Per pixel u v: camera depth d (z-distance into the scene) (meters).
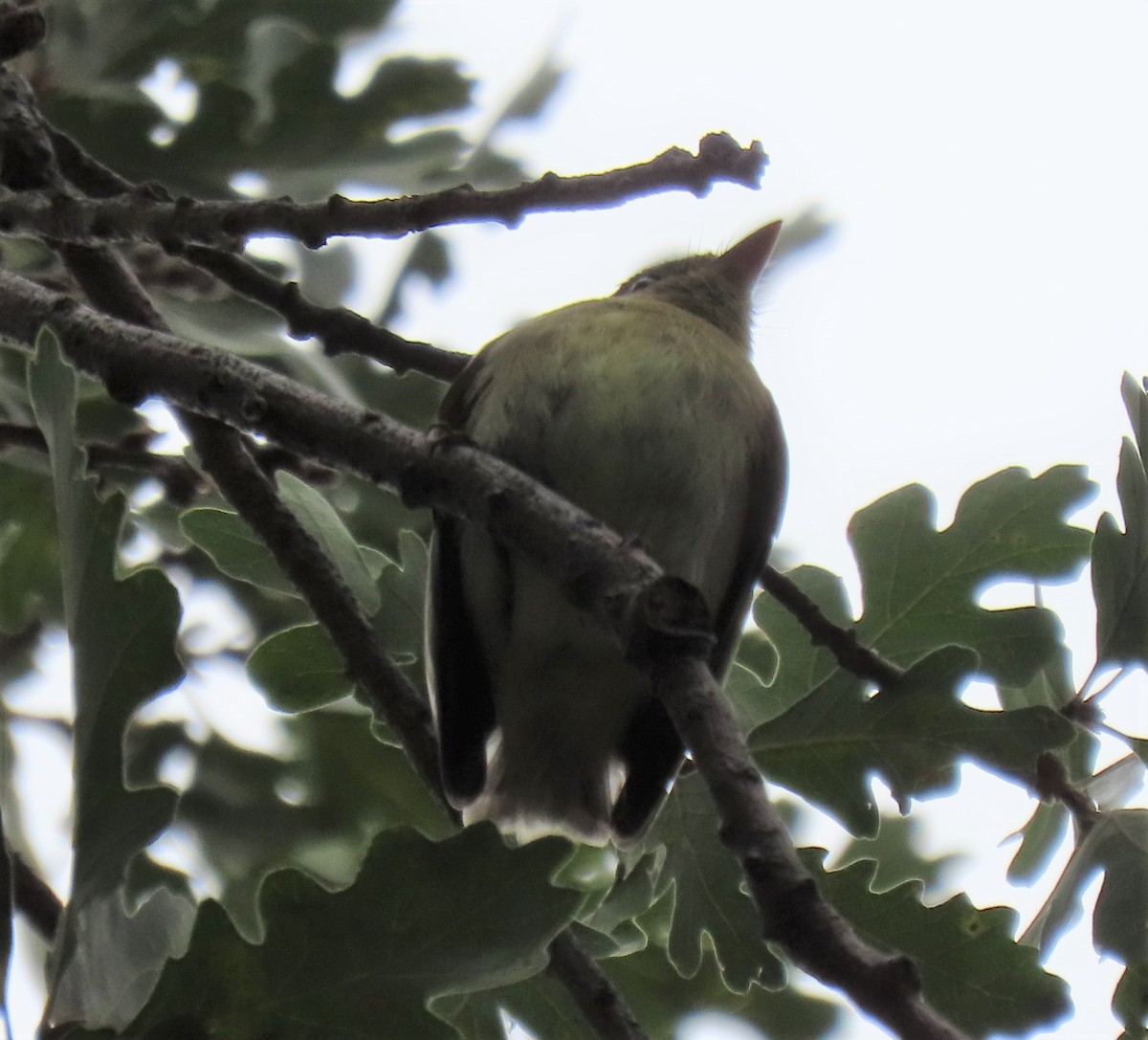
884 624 6.42
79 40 8.28
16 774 8.29
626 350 7.48
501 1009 6.28
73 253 6.89
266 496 6.41
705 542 7.42
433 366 7.16
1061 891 5.86
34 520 8.80
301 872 4.02
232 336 8.21
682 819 6.17
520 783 7.32
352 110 8.36
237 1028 3.98
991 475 6.54
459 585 7.19
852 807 5.99
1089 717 6.09
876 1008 3.23
